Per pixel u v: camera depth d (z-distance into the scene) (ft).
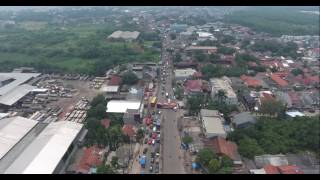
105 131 547.08
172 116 647.56
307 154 495.41
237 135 536.42
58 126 535.19
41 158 445.78
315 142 509.76
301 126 548.31
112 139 531.91
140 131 561.84
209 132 546.67
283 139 523.70
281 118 623.36
